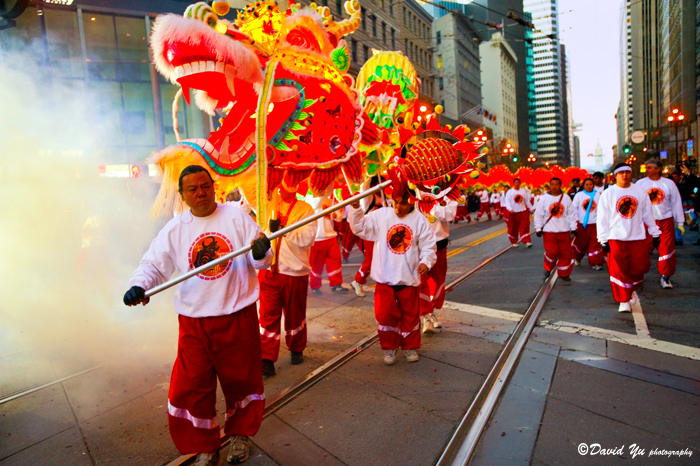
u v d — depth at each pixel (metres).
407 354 4.16
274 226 3.33
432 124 4.08
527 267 8.30
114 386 3.73
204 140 3.14
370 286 7.27
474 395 3.48
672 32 57.09
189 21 2.77
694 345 4.19
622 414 3.12
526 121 109.38
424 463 2.68
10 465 2.73
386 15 33.69
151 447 2.90
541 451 2.75
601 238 5.41
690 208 12.90
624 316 5.16
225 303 2.63
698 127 45.69
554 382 3.64
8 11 7.84
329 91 3.66
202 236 2.69
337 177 3.95
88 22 15.27
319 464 2.71
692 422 2.99
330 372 3.98
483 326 5.07
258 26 3.56
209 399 2.67
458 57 52.81
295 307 4.05
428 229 4.05
